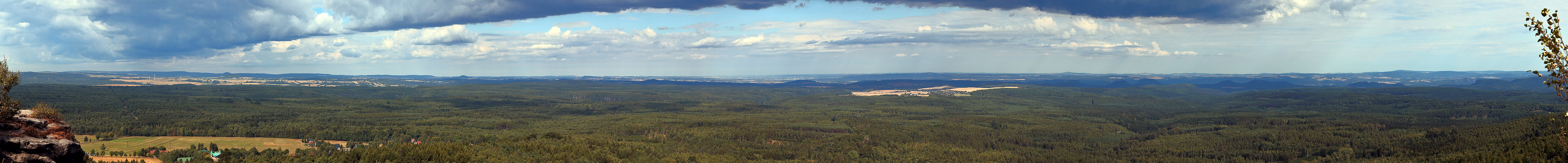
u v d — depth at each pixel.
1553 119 62.88
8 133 70.38
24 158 68.56
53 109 83.62
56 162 72.62
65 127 80.81
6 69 74.88
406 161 195.38
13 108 75.44
